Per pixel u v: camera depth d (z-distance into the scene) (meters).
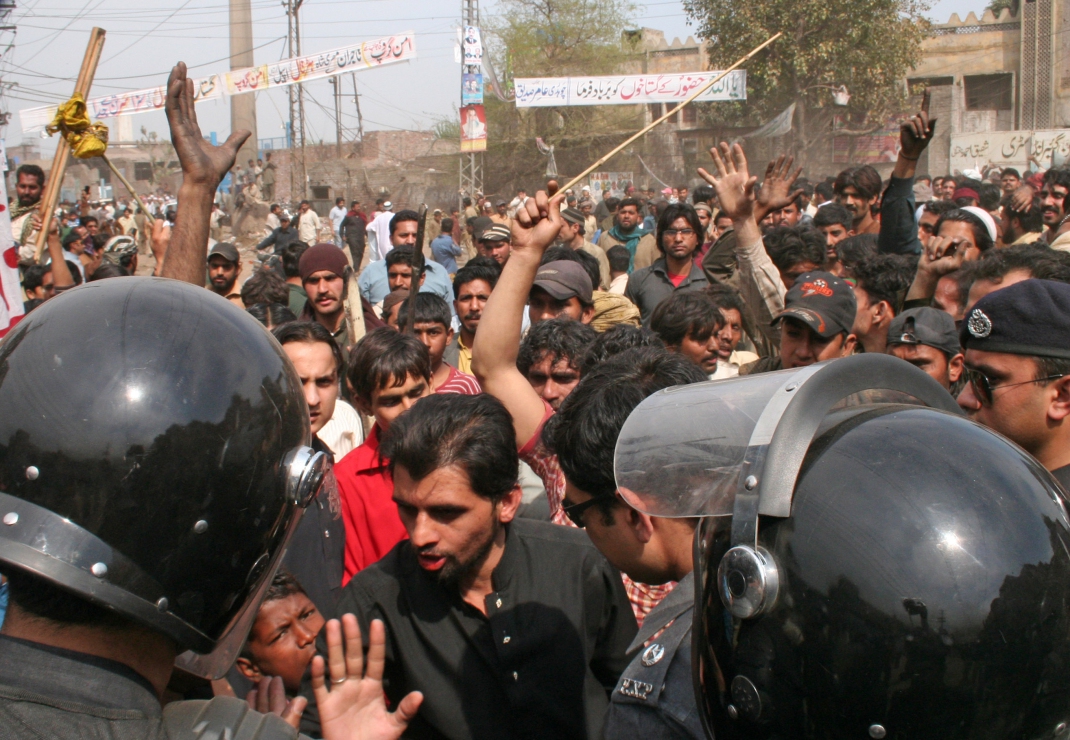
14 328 1.12
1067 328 1.81
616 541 1.59
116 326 1.07
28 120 20.14
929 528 0.94
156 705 1.07
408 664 2.01
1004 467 1.00
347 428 3.83
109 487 1.00
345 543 2.81
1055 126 29.16
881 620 0.93
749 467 1.04
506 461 1.99
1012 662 0.91
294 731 1.15
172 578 1.03
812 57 23.78
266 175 34.44
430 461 1.93
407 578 2.08
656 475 1.19
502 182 32.31
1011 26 29.69
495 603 2.03
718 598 1.08
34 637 1.03
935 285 3.64
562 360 3.07
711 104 28.05
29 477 0.99
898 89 26.06
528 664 2.01
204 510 1.05
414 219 7.55
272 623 2.05
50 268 6.04
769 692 1.01
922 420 1.06
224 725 1.09
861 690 0.94
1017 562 0.93
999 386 1.87
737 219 3.75
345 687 1.53
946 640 0.91
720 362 4.00
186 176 2.37
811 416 1.06
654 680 1.38
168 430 1.03
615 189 28.50
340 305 5.05
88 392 1.02
